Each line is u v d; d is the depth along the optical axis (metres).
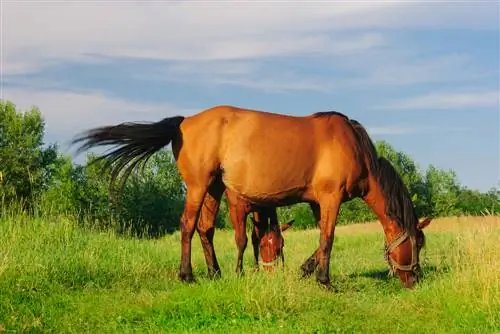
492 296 7.21
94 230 12.66
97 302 7.54
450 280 8.11
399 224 9.28
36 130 41.50
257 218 9.80
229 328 6.46
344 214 51.56
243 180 8.80
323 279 8.79
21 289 7.97
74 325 6.62
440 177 56.97
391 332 6.55
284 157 8.73
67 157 41.25
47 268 8.84
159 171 51.56
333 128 8.96
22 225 11.73
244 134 8.73
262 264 9.22
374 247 17.88
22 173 38.22
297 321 6.71
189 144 8.88
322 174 8.84
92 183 38.16
